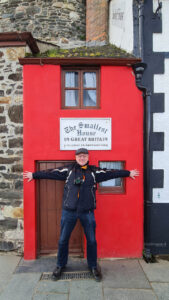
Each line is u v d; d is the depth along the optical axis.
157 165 3.24
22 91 3.26
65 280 2.69
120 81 3.14
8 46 3.26
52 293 2.46
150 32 3.18
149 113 3.15
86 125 3.12
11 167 3.29
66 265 3.02
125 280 2.69
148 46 3.19
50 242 3.32
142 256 3.24
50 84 3.11
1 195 3.31
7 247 3.32
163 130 3.22
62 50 3.76
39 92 3.11
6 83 3.28
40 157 3.14
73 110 3.12
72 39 5.53
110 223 3.20
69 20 5.50
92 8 5.06
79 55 3.30
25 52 3.26
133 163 3.18
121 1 3.91
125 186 3.21
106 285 2.59
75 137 3.12
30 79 3.11
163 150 3.23
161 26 3.19
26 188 3.16
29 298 2.38
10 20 5.51
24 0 5.41
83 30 5.70
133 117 3.16
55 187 3.29
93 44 4.46
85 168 2.67
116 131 3.15
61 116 3.12
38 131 3.12
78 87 3.24
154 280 2.69
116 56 3.21
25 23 5.41
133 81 3.15
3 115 3.29
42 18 5.35
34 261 3.15
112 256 3.22
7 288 2.54
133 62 3.08
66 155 3.14
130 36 3.41
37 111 3.12
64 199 2.68
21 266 3.01
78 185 2.61
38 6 5.36
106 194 3.19
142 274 2.82
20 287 2.56
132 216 3.21
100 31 4.75
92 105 3.30
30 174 2.73
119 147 3.16
